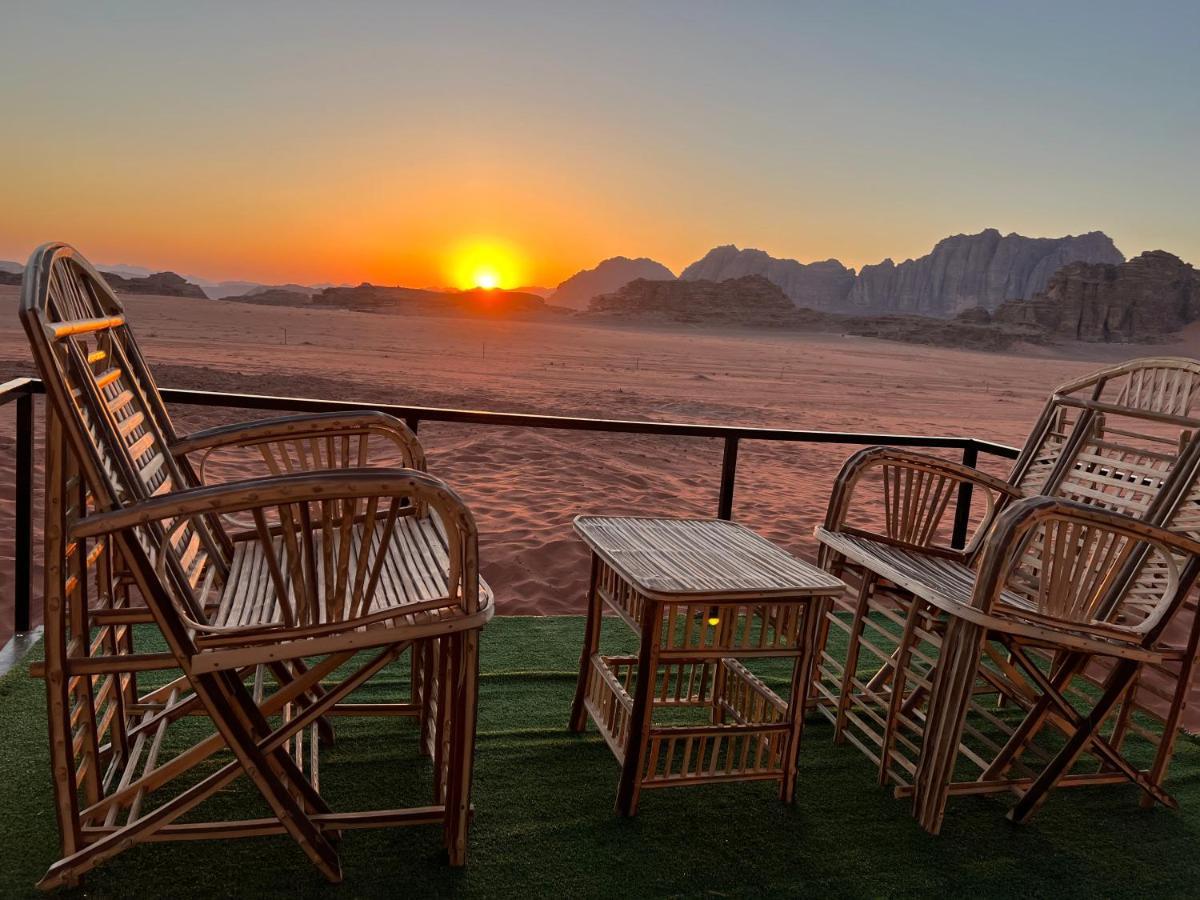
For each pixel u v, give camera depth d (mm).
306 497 1461
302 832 1670
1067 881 1954
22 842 1799
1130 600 2271
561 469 8633
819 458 12734
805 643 2090
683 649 2027
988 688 2328
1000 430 23219
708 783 2096
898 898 1839
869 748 2525
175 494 1428
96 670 1539
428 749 2242
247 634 1525
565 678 2879
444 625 1607
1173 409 2428
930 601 2100
